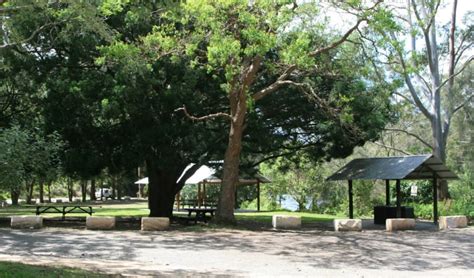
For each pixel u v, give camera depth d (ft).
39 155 69.51
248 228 77.20
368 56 75.05
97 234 66.03
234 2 61.11
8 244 55.57
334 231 75.56
